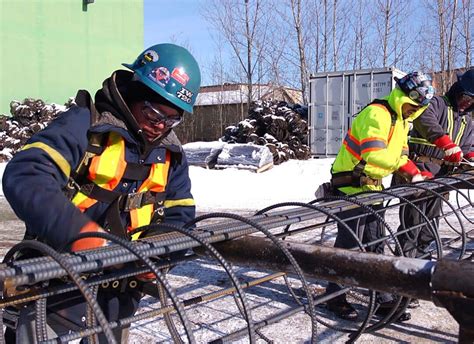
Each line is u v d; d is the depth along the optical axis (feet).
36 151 5.83
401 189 11.25
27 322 6.53
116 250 5.25
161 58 6.73
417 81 11.80
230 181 40.37
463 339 4.50
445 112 15.58
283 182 40.34
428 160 15.80
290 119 53.21
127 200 6.97
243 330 6.26
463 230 10.20
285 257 5.69
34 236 6.44
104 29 68.28
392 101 12.05
